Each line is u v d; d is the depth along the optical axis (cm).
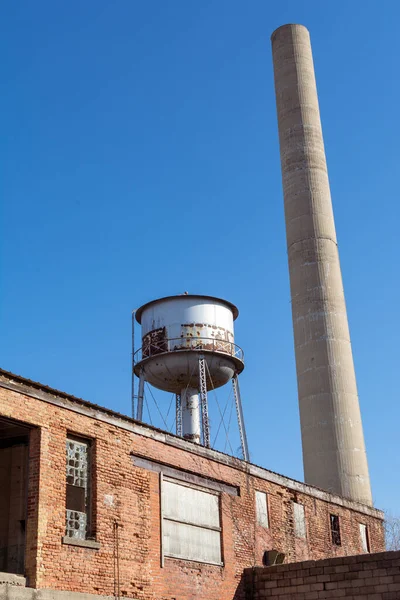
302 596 2420
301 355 4031
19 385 1798
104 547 1925
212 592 2325
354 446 3822
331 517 3192
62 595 1744
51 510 1795
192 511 2353
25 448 1902
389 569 2308
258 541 2642
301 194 4303
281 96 4584
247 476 2691
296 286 4156
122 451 2092
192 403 3456
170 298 3416
